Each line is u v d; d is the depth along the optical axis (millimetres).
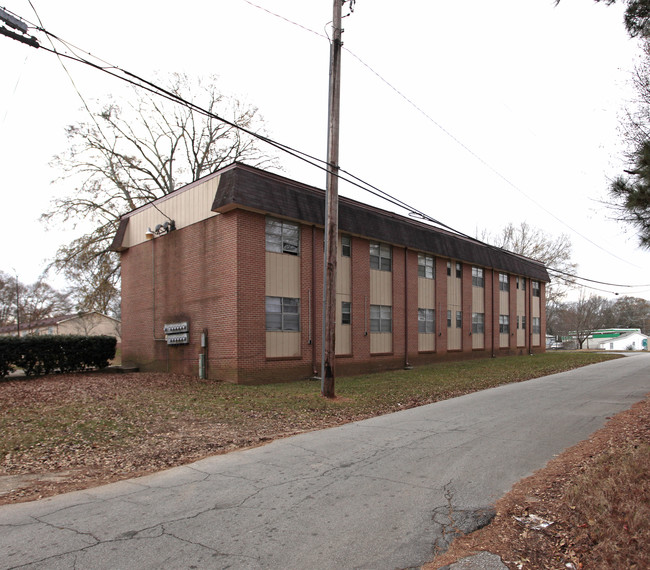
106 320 54531
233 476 6629
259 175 17062
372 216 22047
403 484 6152
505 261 32781
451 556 4172
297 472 6766
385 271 23172
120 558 4125
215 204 16484
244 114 32375
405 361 23672
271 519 5008
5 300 48844
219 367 16938
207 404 12258
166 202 19969
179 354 19000
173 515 5156
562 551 4199
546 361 27688
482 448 8039
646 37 8391
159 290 20250
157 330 20312
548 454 7609
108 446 8320
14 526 4902
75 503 5613
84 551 4270
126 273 22547
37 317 49500
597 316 78938
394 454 7691
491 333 31172
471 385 16766
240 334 16297
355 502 5508
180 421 10312
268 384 16641
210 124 31625
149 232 20344
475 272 30344
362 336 21281
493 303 31625
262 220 17188
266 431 9680
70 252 27000
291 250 18266
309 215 18375
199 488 6113
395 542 4449
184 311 18734
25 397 13172
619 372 21234
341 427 10062
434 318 26344
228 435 9258
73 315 52219
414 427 9852
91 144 27750
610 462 6191
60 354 20172
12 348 18766
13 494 6008
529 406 12398
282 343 17641
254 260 16844
